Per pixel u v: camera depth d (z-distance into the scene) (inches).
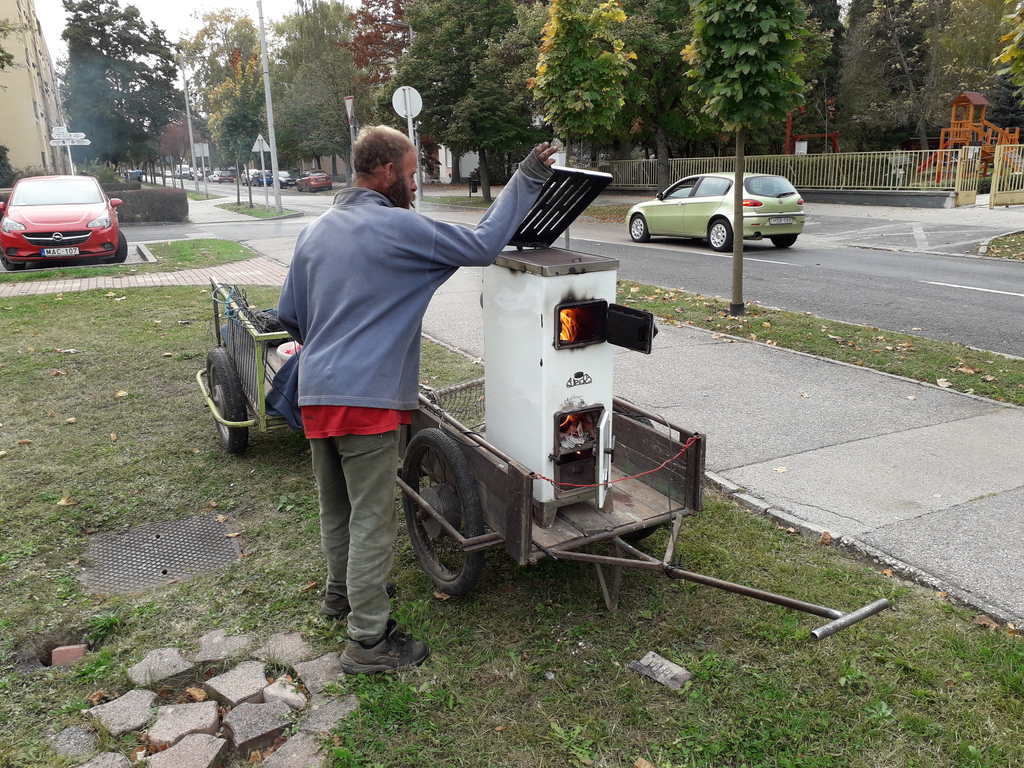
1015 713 104.6
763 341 313.0
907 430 212.8
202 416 236.5
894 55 1358.3
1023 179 867.4
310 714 106.5
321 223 111.8
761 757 98.6
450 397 171.9
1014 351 293.3
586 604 134.1
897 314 361.4
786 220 596.7
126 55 2337.6
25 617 132.1
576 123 442.0
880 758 97.7
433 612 132.5
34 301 417.1
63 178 625.0
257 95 1284.4
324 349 107.7
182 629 129.1
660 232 663.1
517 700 110.1
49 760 97.7
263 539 161.0
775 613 129.7
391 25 1608.0
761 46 303.9
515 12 1158.3
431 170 2378.2
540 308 115.5
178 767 94.9
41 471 194.2
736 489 177.2
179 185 2871.6
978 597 132.0
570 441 122.7
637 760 97.7
